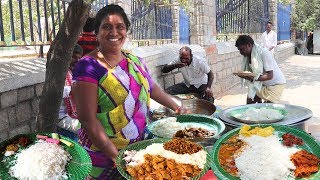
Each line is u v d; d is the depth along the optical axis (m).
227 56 9.66
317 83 10.49
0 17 3.32
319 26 21.56
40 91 3.71
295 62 16.81
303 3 21.16
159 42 7.35
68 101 3.40
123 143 2.31
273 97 5.20
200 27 7.94
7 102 3.24
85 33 4.07
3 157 1.92
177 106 2.89
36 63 3.78
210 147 2.25
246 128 2.26
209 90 5.90
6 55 6.26
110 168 2.35
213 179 1.91
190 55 5.84
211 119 2.69
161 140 2.16
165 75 6.36
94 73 2.22
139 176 1.78
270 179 1.77
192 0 7.91
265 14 13.87
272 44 12.74
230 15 10.20
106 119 2.28
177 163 1.87
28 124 3.55
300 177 1.77
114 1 5.39
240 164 1.87
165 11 7.63
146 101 2.43
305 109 2.98
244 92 9.35
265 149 1.96
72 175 1.80
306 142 2.11
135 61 2.47
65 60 2.55
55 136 2.06
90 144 2.36
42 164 1.78
